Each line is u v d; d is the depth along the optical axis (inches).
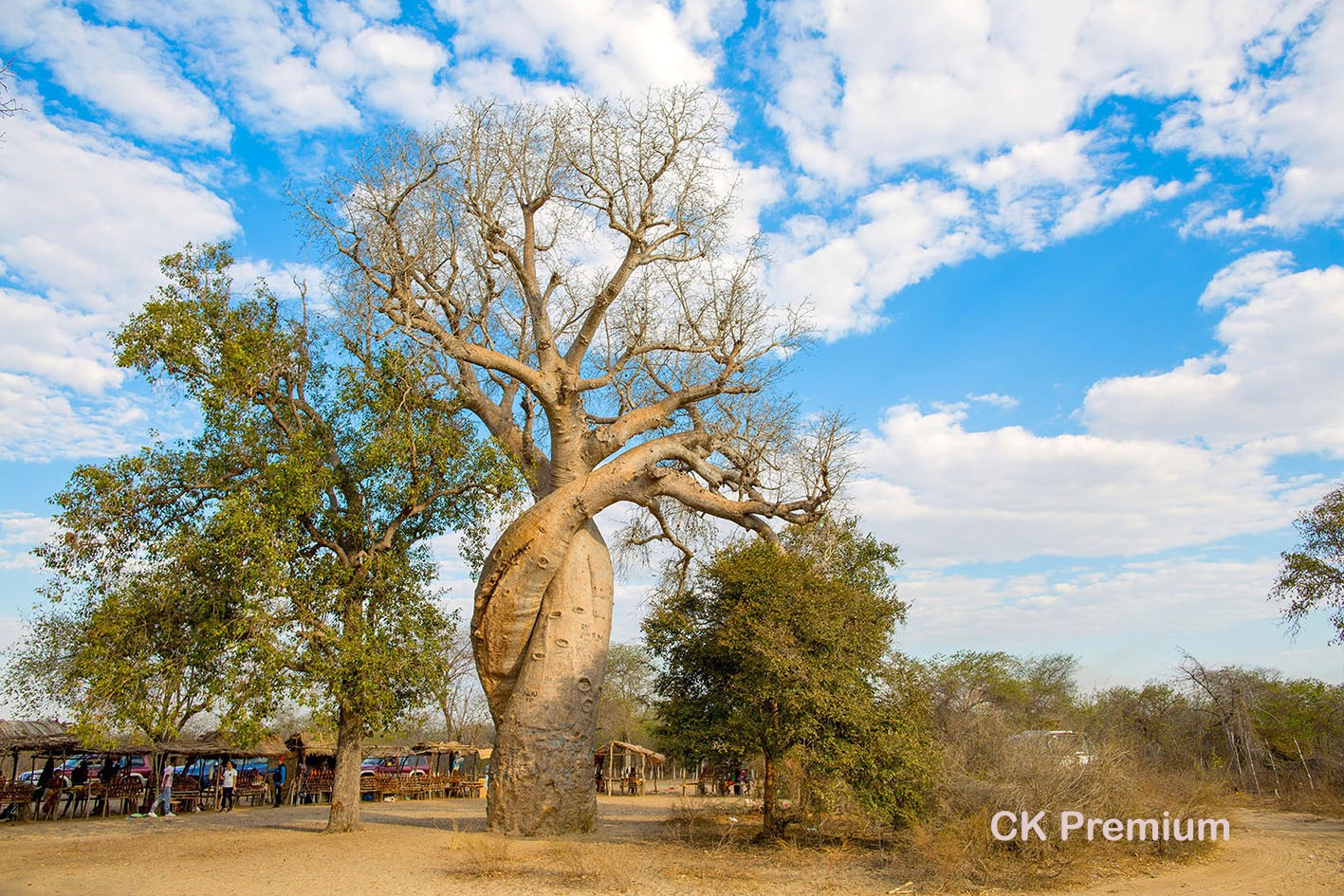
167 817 848.3
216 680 562.9
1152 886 447.2
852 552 838.5
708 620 620.7
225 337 641.6
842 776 542.6
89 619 572.4
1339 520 823.1
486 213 708.0
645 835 628.1
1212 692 1088.2
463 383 751.1
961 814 516.1
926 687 746.8
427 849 556.4
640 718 1819.6
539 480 742.5
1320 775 957.2
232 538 552.1
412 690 624.4
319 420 672.4
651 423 741.9
